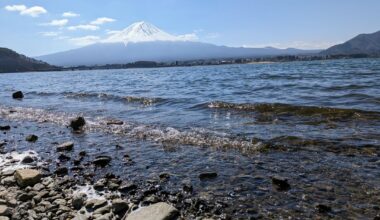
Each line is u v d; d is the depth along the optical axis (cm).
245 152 1065
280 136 1202
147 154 1109
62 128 1625
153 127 1503
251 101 2102
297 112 1623
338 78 3600
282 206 697
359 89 2372
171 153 1105
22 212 725
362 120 1385
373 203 685
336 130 1255
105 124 1634
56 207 744
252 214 672
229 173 892
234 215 671
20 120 1934
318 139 1139
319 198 721
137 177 900
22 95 3347
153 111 1969
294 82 3334
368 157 946
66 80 7200
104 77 8106
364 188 754
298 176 844
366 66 7081
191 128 1431
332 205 687
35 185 868
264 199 732
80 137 1412
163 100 2347
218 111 1814
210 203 725
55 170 979
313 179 820
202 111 1853
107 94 2906
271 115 1612
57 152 1198
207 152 1091
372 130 1221
